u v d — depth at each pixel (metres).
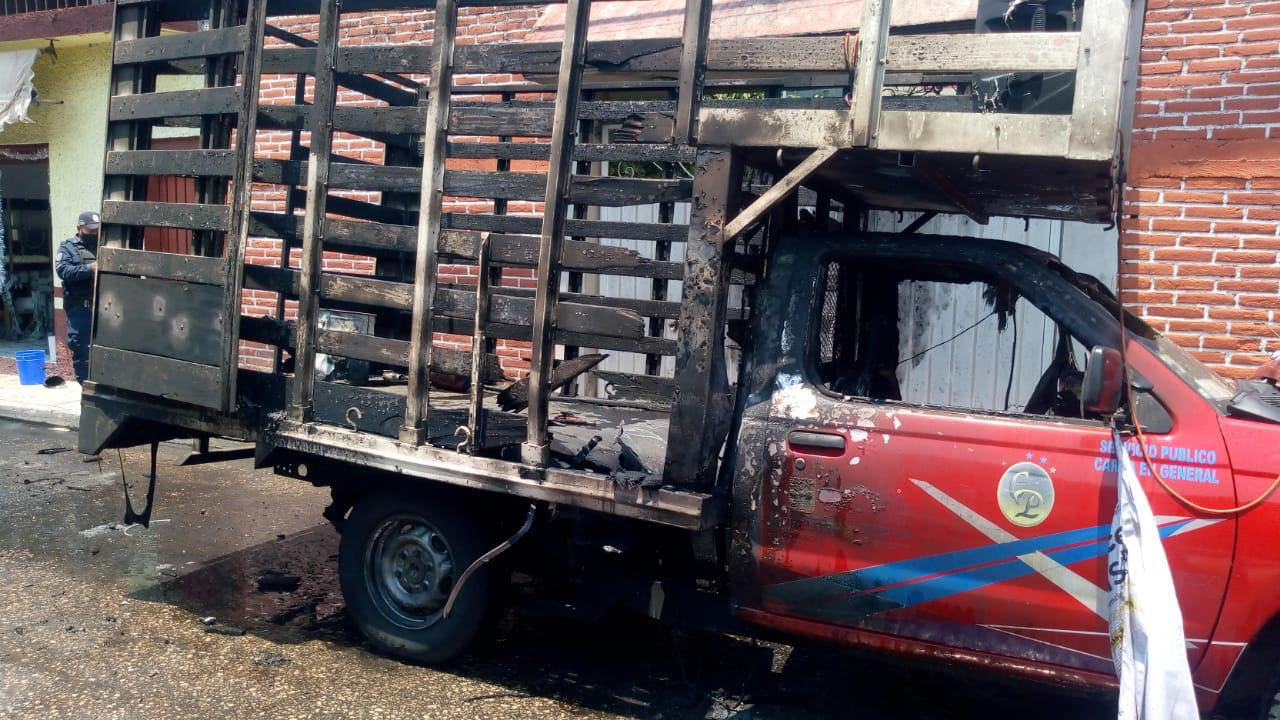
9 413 9.19
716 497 3.40
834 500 3.33
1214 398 3.11
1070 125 2.92
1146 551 2.90
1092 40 2.89
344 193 8.04
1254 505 2.90
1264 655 3.00
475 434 3.67
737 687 4.04
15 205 12.62
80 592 4.85
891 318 4.19
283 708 3.69
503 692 3.90
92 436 4.71
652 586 3.77
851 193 4.18
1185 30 5.77
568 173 3.53
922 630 3.27
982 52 3.02
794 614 3.45
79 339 9.12
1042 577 3.08
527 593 4.21
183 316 4.29
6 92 10.62
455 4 3.77
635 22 7.24
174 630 4.41
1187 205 5.85
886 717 3.80
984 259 3.43
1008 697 4.02
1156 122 5.89
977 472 3.16
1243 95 5.66
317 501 6.69
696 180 3.38
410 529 4.14
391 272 5.59
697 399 3.36
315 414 4.12
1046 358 4.52
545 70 3.68
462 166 7.52
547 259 3.51
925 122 3.06
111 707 3.65
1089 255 6.15
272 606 4.76
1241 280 5.75
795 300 3.58
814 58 3.21
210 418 4.36
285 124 4.23
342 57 3.99
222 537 5.82
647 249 7.38
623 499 3.40
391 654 4.17
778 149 3.30
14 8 11.02
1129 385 3.07
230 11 4.36
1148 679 2.84
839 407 3.38
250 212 4.17
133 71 4.62
